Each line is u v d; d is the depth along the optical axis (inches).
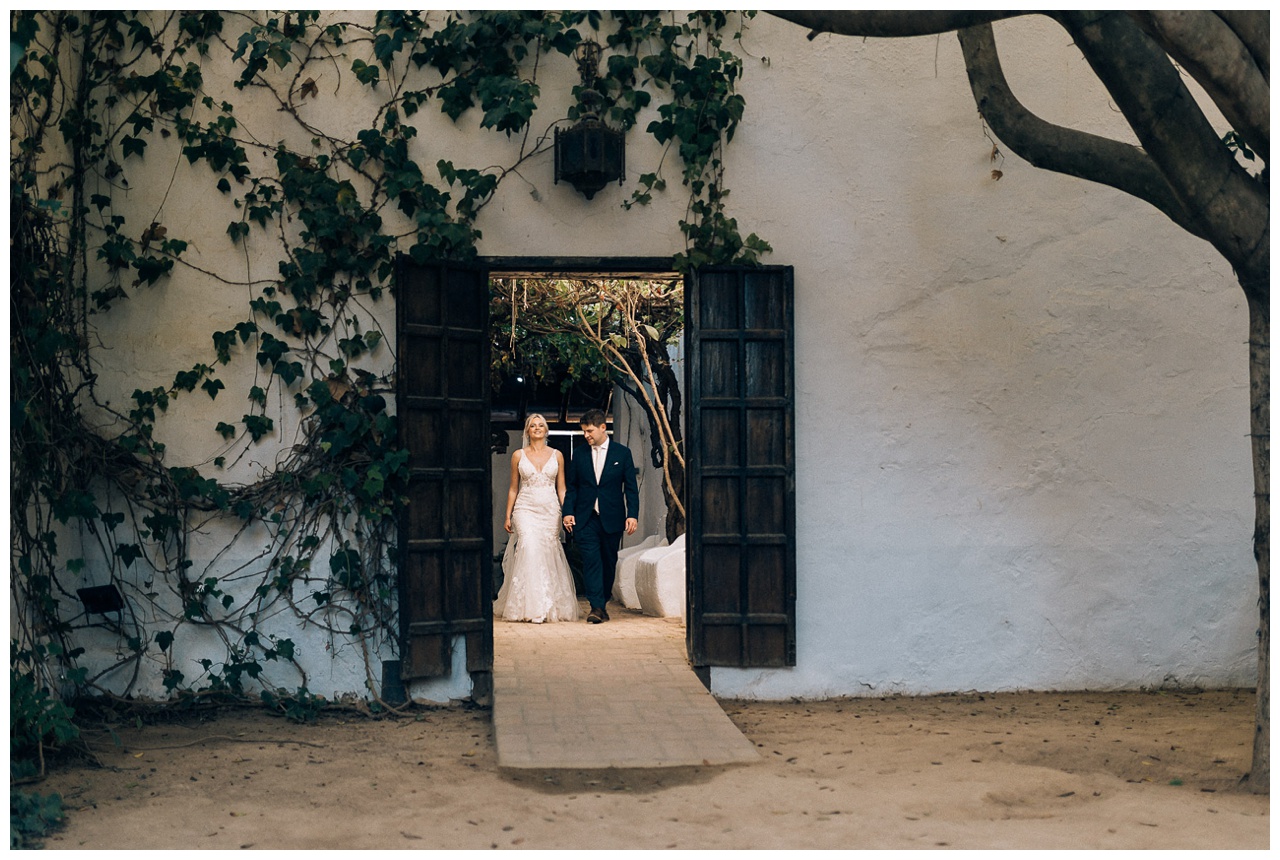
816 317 297.7
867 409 298.0
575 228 293.7
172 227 287.1
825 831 181.8
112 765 233.6
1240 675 303.0
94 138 285.9
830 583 296.8
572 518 407.8
